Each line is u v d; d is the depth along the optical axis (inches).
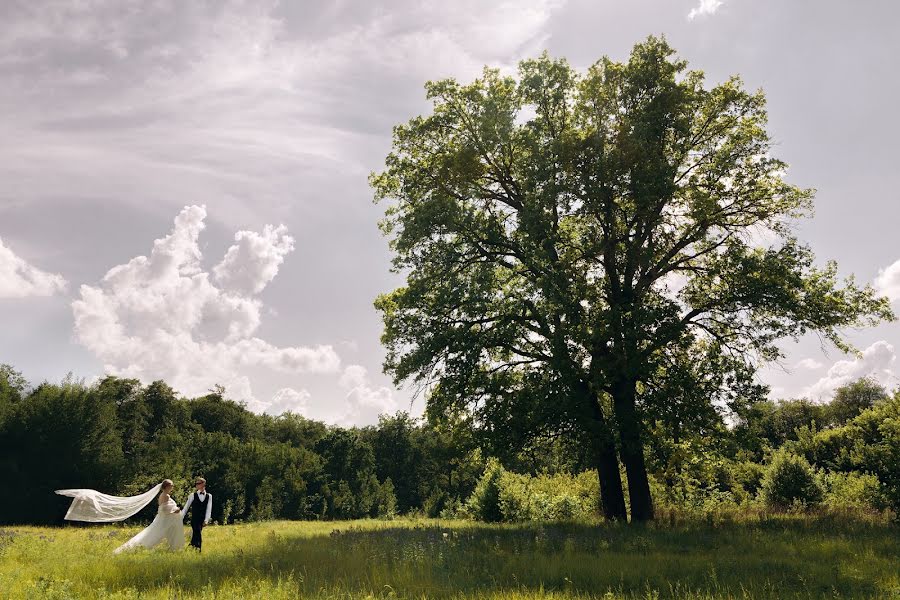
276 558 454.3
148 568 402.0
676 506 1059.9
